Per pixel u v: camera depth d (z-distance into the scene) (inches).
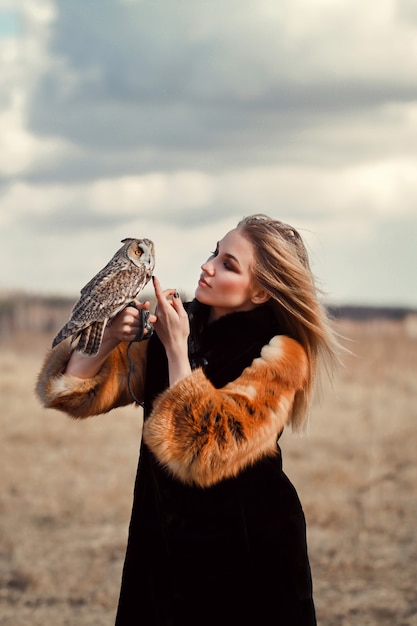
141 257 143.1
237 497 143.5
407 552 304.7
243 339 149.3
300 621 146.3
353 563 292.5
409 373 732.7
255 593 144.8
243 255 148.9
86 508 349.1
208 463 136.3
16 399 565.6
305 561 148.6
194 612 144.6
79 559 297.0
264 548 144.6
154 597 146.6
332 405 600.4
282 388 142.8
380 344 831.1
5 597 270.7
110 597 268.8
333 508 345.1
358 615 257.4
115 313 140.2
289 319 150.4
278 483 146.5
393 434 491.5
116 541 318.0
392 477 404.5
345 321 942.4
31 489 373.1
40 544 310.8
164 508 144.0
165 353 151.6
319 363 153.7
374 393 642.2
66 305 1105.4
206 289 149.9
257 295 149.9
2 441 459.5
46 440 470.0
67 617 254.4
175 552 144.0
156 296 142.8
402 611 258.1
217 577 143.9
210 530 143.1
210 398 137.6
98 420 537.0
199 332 151.9
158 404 138.4
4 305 1072.2
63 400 150.5
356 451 449.1
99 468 421.7
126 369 153.5
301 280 148.6
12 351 890.7
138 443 488.4
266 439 140.2
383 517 339.6
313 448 464.8
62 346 153.1
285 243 149.1
